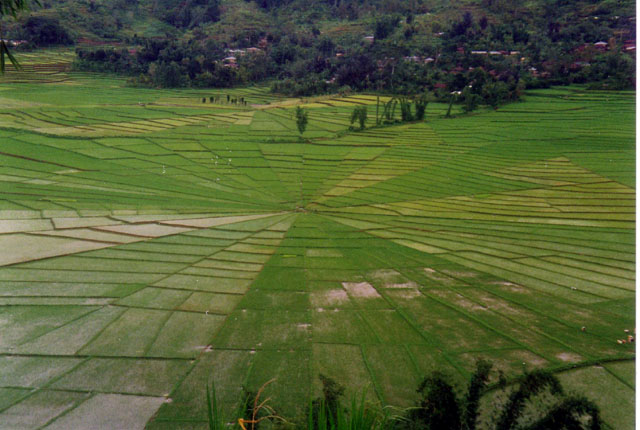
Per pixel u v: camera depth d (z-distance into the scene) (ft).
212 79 583.99
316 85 546.26
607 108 424.05
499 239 190.19
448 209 231.09
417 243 187.93
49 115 407.64
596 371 100.73
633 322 122.42
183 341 112.57
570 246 181.06
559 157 311.68
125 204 224.94
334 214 227.40
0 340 111.04
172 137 361.10
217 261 165.27
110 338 112.98
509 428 69.46
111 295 135.13
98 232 187.01
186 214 217.97
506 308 130.82
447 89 508.53
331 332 117.50
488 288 144.46
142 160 303.27
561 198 241.55
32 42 639.35
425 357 106.52
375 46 638.94
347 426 28.68
